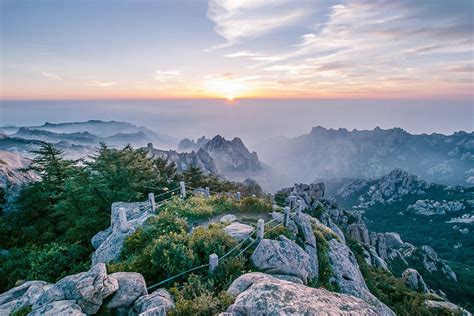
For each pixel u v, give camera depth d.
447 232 114.44
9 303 10.20
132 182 25.14
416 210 139.25
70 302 7.46
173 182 30.56
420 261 67.75
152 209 17.59
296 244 13.41
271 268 10.98
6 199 27.77
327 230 20.48
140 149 33.03
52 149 27.03
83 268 15.86
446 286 56.53
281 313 5.93
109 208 23.55
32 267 16.12
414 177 170.00
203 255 11.20
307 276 11.97
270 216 17.41
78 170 25.27
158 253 10.62
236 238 12.98
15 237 23.56
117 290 8.28
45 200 26.25
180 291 8.83
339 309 6.17
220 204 18.70
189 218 16.56
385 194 162.75
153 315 7.02
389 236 89.12
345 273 15.30
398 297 18.64
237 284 8.47
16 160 39.19
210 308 7.35
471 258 90.88
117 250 13.66
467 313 17.28
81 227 22.08
